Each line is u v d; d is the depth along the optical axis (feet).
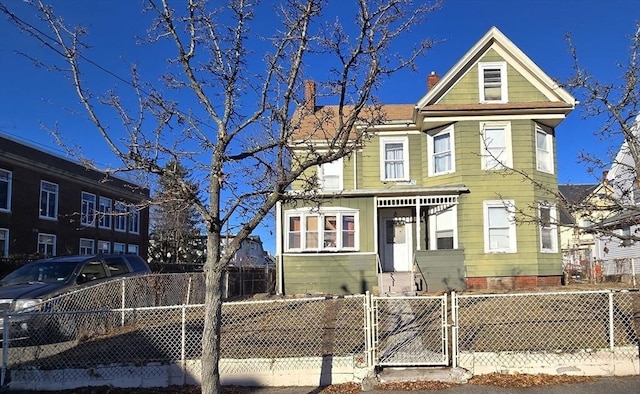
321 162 17.20
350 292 53.88
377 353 22.97
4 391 21.85
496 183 53.83
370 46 17.22
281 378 22.00
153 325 30.17
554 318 29.35
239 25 17.93
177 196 17.51
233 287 59.00
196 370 22.38
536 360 22.21
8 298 29.78
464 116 55.01
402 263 58.75
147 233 122.52
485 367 22.24
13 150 78.79
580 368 22.06
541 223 23.75
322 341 26.22
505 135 54.70
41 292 30.71
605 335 25.13
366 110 26.58
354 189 57.93
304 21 17.19
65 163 91.97
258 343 25.98
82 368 22.41
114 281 32.81
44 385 22.04
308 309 36.14
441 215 56.18
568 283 60.23
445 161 56.90
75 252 93.15
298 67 17.03
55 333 26.30
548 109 53.93
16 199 79.25
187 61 17.66
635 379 21.42
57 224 88.79
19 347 24.25
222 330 29.43
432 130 58.08
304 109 17.93
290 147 18.28
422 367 22.57
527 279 52.49
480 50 56.34
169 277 41.11
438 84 55.67
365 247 54.54
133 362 22.81
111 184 104.63
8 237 77.20
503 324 28.50
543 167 55.72
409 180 59.16
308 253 54.90
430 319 30.76
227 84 18.16
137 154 17.26
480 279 52.70
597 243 88.89
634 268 68.80
